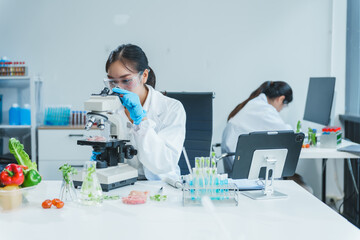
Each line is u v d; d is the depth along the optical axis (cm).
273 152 189
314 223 151
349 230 144
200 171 175
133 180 203
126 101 187
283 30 406
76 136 374
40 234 139
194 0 404
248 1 404
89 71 410
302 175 421
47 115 398
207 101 281
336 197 417
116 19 406
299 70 409
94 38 407
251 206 171
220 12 405
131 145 202
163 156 197
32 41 409
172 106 217
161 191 188
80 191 172
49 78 411
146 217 156
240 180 210
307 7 404
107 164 199
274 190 196
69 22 406
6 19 407
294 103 412
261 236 139
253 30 406
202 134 282
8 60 390
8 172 164
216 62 409
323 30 406
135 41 407
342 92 409
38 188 174
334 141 312
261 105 335
